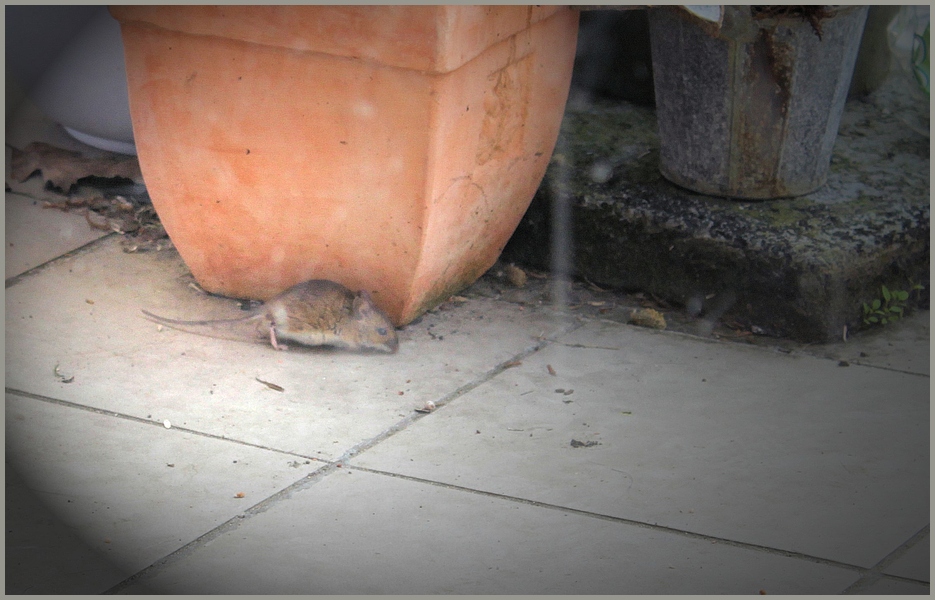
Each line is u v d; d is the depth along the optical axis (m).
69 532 1.95
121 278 2.29
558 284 2.31
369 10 2.08
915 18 2.58
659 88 2.30
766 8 2.20
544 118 2.25
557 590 1.91
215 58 2.13
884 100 2.50
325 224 2.17
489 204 2.23
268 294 2.24
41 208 2.41
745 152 2.26
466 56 2.10
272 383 2.13
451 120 2.12
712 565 1.94
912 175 2.33
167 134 2.17
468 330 2.22
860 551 1.95
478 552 1.95
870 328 2.24
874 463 2.04
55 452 2.04
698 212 2.27
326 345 2.20
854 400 2.12
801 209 2.27
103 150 2.50
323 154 2.14
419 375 2.15
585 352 2.20
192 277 2.30
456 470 2.03
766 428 2.09
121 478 2.01
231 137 2.16
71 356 2.16
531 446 2.06
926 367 2.17
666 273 2.28
